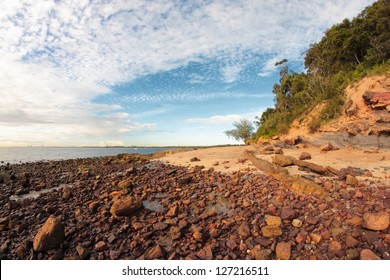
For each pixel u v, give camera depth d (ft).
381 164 45.24
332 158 55.67
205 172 47.62
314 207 25.34
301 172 40.24
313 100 110.52
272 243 19.53
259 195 30.19
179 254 19.27
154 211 28.35
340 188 30.40
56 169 80.38
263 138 126.41
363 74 86.84
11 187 47.85
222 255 18.69
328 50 123.65
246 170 44.65
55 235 20.62
